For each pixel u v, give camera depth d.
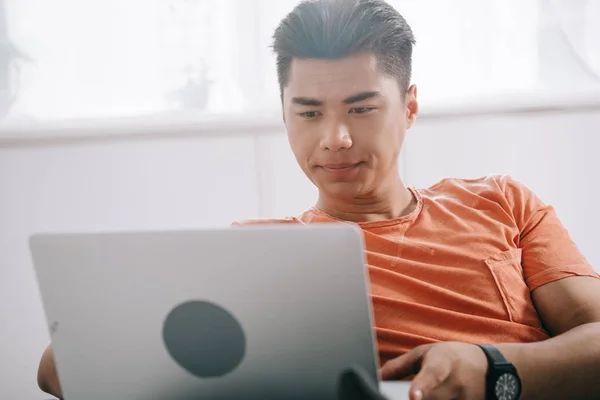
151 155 1.97
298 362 0.73
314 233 0.69
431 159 1.90
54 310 0.77
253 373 0.74
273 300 0.71
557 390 0.93
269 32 1.94
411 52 1.21
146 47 1.97
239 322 0.73
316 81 1.10
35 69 1.99
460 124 1.89
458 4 1.88
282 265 0.70
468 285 1.13
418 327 1.08
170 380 0.77
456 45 1.89
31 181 1.99
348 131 1.12
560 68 1.88
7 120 1.98
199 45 1.97
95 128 1.96
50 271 0.76
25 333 1.99
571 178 1.88
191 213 1.98
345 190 1.16
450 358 0.85
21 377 1.99
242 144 1.95
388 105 1.13
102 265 0.74
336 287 0.70
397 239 1.17
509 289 1.13
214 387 0.75
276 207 1.95
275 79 1.95
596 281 1.14
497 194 1.25
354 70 1.09
